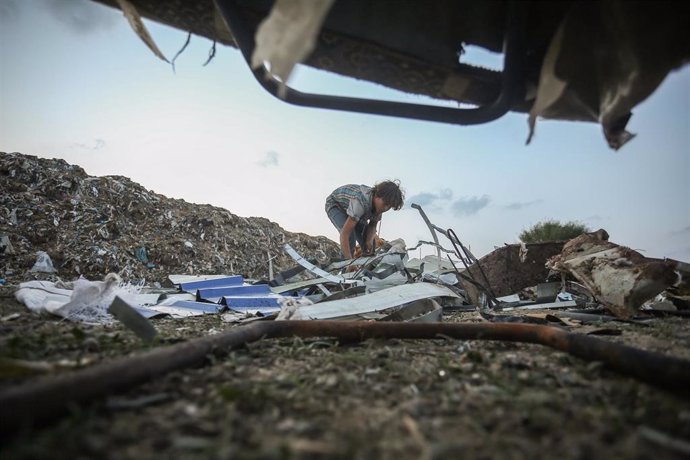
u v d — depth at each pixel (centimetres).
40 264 668
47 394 111
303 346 218
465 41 208
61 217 777
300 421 123
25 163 848
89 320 309
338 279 497
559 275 515
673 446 107
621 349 173
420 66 214
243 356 195
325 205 642
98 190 877
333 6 197
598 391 152
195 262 814
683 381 146
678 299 458
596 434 116
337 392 151
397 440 113
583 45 183
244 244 926
